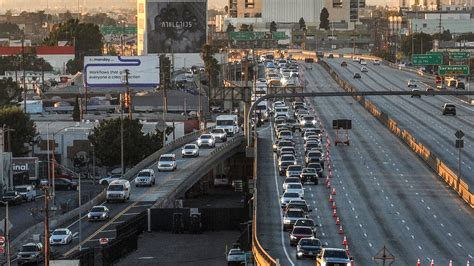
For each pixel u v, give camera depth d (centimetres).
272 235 10981
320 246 9756
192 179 16025
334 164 16050
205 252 11819
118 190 13925
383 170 15475
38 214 13250
